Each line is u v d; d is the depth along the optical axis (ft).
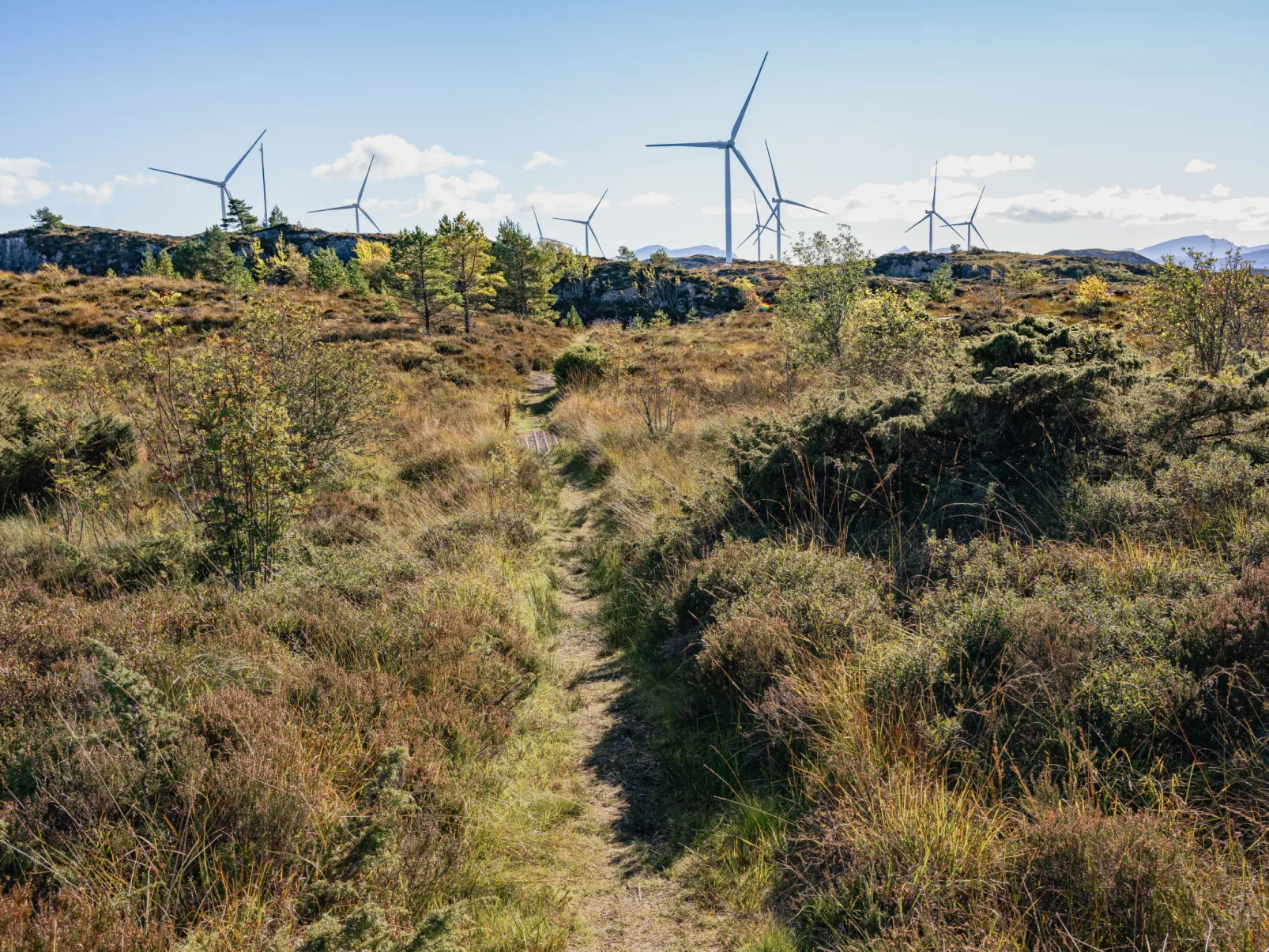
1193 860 7.72
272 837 9.07
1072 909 7.68
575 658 19.11
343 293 152.35
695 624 18.39
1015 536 16.26
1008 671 11.44
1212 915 7.18
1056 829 8.35
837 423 22.21
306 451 32.50
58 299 108.37
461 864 10.07
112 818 9.02
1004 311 113.19
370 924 7.47
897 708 11.56
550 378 88.79
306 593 18.03
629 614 21.13
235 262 219.00
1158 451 17.48
